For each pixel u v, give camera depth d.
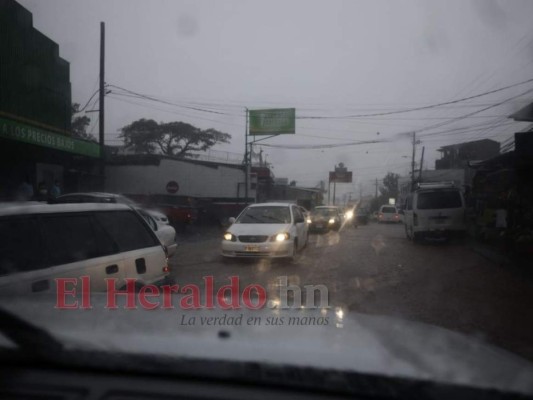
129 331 2.11
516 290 7.73
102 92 19.25
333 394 1.65
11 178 17.19
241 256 10.18
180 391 1.63
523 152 12.62
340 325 2.44
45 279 3.57
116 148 32.28
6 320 2.20
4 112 13.96
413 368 1.79
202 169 28.59
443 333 2.51
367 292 7.48
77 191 21.23
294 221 11.38
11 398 1.60
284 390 1.65
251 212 11.66
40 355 1.77
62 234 3.96
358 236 19.30
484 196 17.47
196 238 16.64
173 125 42.25
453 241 16.53
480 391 1.65
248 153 32.38
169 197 19.61
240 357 1.78
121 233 4.72
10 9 14.49
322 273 9.28
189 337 2.04
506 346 4.89
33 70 15.72
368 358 1.87
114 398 1.59
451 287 7.98
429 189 15.72
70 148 17.36
